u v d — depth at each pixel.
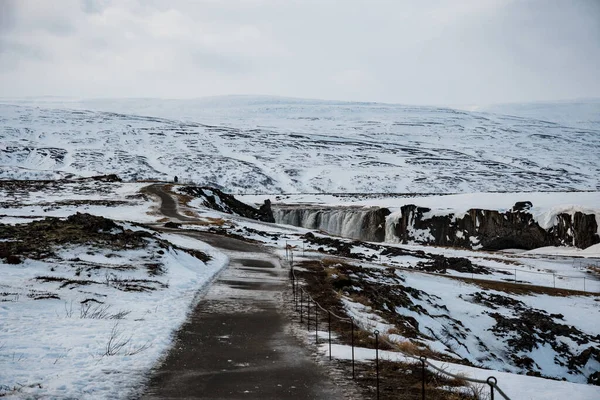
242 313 16.36
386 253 47.53
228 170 167.75
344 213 94.12
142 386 8.59
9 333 11.04
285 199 125.50
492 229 68.12
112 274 20.70
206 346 11.82
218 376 9.43
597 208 59.62
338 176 169.88
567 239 61.03
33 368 8.89
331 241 48.31
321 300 19.83
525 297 33.72
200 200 74.25
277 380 9.30
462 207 76.50
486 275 42.31
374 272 32.06
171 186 83.44
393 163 197.12
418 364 10.76
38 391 7.71
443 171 183.62
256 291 21.12
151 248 26.34
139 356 10.31
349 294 23.23
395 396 8.57
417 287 31.77
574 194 73.75
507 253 57.00
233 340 12.57
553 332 28.02
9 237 24.73
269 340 12.72
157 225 49.34
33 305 14.13
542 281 41.38
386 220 83.88
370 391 8.80
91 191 76.88
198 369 9.86
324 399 8.30
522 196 77.25
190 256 28.56
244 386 8.85
